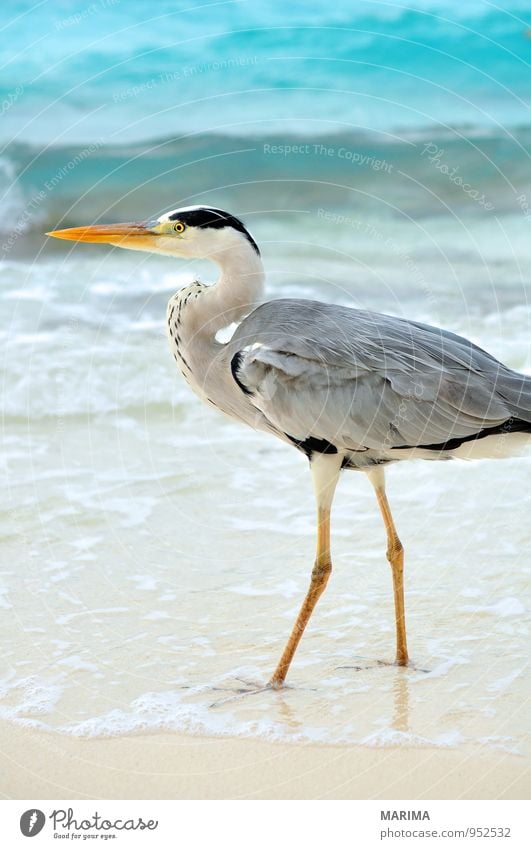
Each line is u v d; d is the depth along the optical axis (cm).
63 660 834
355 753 703
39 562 1022
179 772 687
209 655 848
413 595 951
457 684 794
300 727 734
